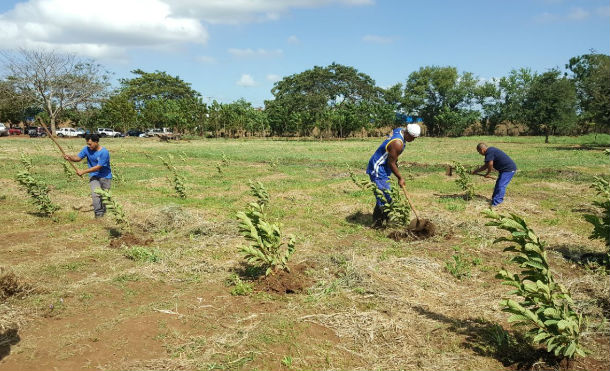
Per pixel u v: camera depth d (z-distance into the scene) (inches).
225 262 232.4
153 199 422.0
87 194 453.4
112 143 1648.6
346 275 204.5
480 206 366.9
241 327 157.5
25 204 401.7
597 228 204.1
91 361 135.3
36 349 142.3
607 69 1259.8
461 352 142.6
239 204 403.5
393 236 281.1
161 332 153.6
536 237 135.8
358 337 152.3
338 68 2802.7
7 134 2182.6
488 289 193.8
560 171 632.4
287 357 137.7
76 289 193.8
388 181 297.4
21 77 2014.0
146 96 3107.8
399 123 2743.6
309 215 349.7
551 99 1593.3
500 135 2578.7
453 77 2628.0
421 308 175.0
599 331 151.7
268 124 2476.6
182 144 1640.0
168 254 242.1
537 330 134.2
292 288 191.8
